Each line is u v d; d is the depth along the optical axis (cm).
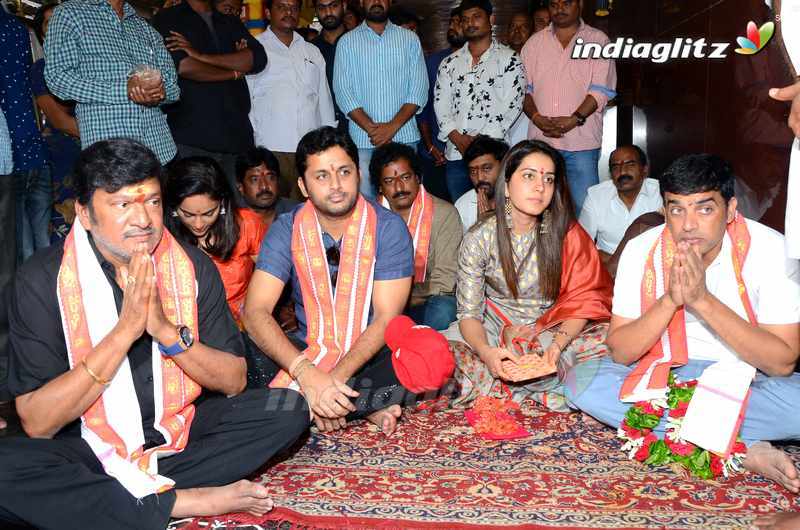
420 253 401
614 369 292
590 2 909
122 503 215
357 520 232
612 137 819
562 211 330
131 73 402
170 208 348
